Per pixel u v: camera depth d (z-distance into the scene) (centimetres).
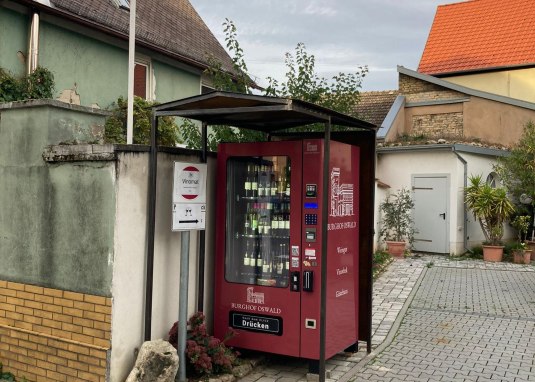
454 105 1688
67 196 473
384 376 533
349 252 584
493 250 1310
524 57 1938
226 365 511
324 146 514
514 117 1611
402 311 799
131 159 467
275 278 552
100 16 1047
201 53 1374
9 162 507
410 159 1470
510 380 525
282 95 802
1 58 853
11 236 506
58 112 495
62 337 474
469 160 1430
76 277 467
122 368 459
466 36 2156
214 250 589
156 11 1385
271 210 559
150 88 1167
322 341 503
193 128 781
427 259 1333
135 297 473
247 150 554
